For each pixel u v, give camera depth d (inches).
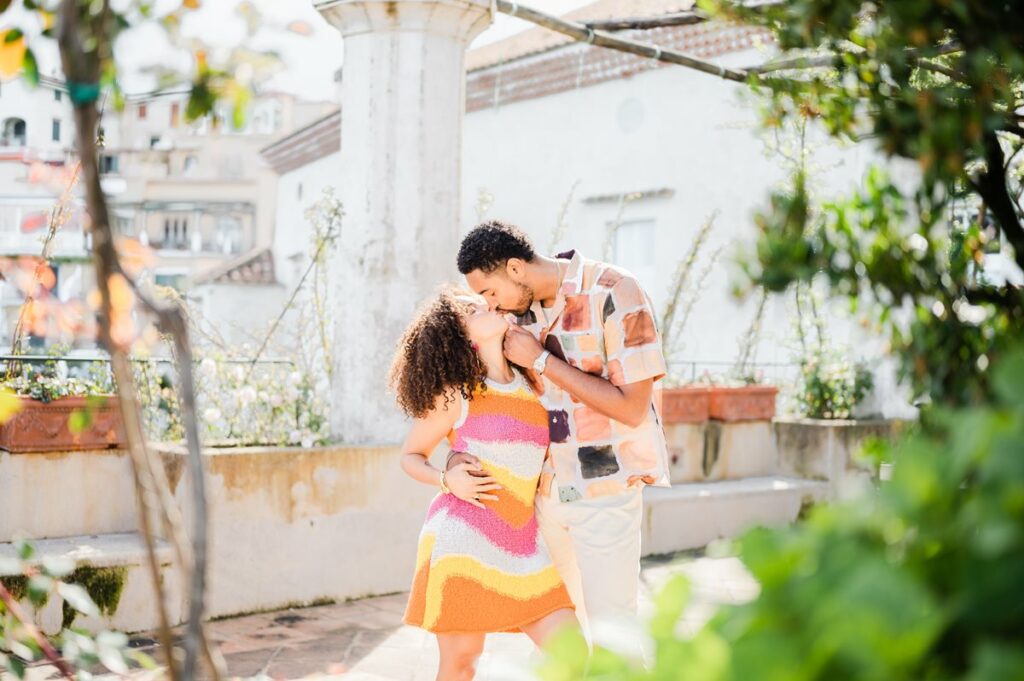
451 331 133.0
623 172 541.3
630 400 130.4
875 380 340.8
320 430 248.4
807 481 327.6
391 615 222.8
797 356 359.3
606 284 134.0
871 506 40.7
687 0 442.0
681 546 290.8
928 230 81.4
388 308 240.2
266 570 221.8
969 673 35.3
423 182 240.7
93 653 98.0
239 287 901.2
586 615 134.6
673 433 315.3
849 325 366.6
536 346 130.4
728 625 38.2
